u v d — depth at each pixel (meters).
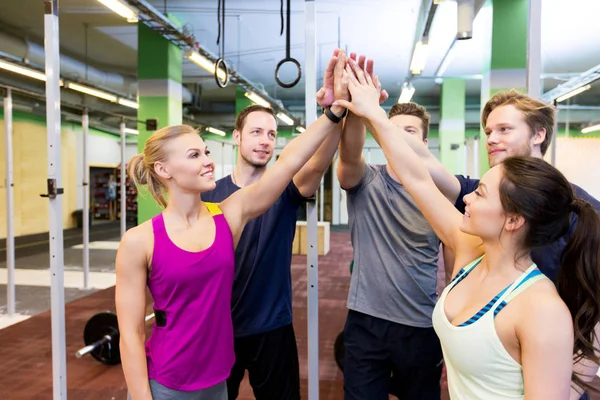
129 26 7.05
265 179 1.29
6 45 6.43
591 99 11.84
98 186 15.48
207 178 1.19
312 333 1.78
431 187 1.20
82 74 8.11
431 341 1.53
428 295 1.52
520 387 0.87
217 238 1.21
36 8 6.25
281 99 13.39
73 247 9.16
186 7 6.03
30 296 5.19
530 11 1.57
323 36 7.22
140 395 1.13
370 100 1.27
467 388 0.94
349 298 1.63
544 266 1.07
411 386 1.57
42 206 11.33
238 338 1.67
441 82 10.30
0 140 9.91
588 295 0.92
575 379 0.97
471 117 13.00
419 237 1.52
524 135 1.21
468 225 0.95
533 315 0.81
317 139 1.32
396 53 8.21
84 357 3.38
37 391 2.84
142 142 6.82
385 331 1.54
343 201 14.44
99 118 11.77
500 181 0.90
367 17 6.31
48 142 1.94
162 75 6.77
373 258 1.57
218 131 11.43
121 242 1.16
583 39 7.29
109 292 5.41
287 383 1.75
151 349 1.20
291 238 1.79
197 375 1.18
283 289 1.75
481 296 0.94
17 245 9.45
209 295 1.18
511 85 5.27
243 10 6.11
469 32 3.69
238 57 8.69
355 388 1.58
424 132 1.68
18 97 8.68
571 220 1.05
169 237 1.16
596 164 6.97
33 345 3.64
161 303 1.17
